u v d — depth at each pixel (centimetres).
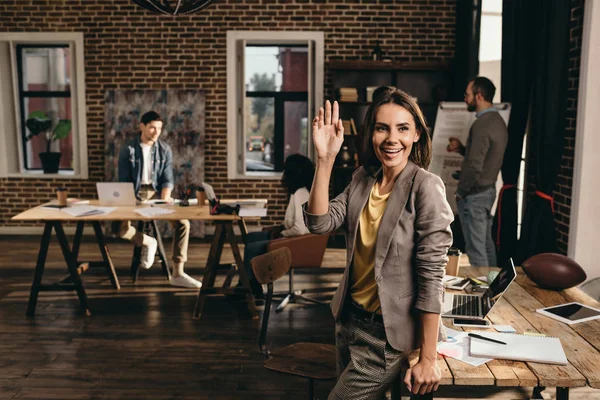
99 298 491
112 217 441
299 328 423
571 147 439
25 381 337
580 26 425
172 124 733
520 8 499
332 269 589
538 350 206
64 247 448
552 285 282
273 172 768
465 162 468
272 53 750
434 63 691
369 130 182
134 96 731
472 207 476
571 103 441
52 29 727
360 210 185
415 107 173
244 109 745
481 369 193
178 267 524
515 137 518
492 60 650
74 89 742
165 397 320
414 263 176
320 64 725
